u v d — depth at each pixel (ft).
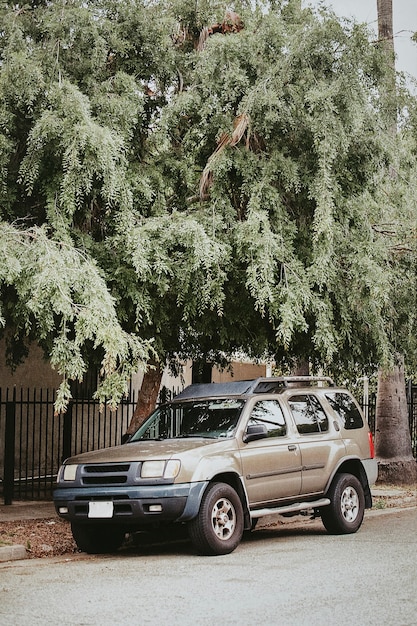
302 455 37.68
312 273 36.63
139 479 32.42
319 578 27.58
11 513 44.91
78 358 31.68
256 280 35.65
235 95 38.01
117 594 25.48
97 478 33.55
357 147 39.17
